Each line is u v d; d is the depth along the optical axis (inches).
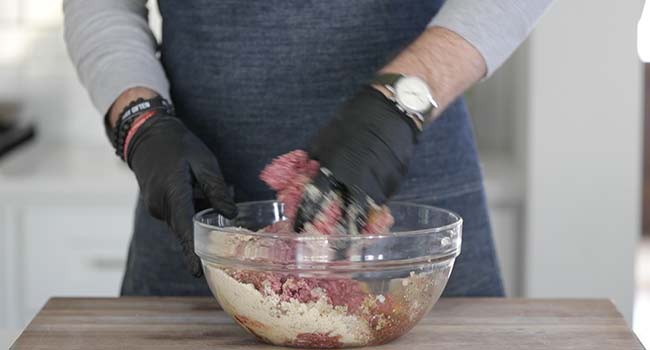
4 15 102.5
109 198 85.3
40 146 101.2
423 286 38.7
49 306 44.9
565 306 45.1
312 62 48.1
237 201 50.0
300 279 37.5
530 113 84.5
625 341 40.4
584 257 85.9
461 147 50.8
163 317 43.5
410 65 40.1
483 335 41.0
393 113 38.6
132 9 51.0
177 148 43.8
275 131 48.8
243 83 48.6
